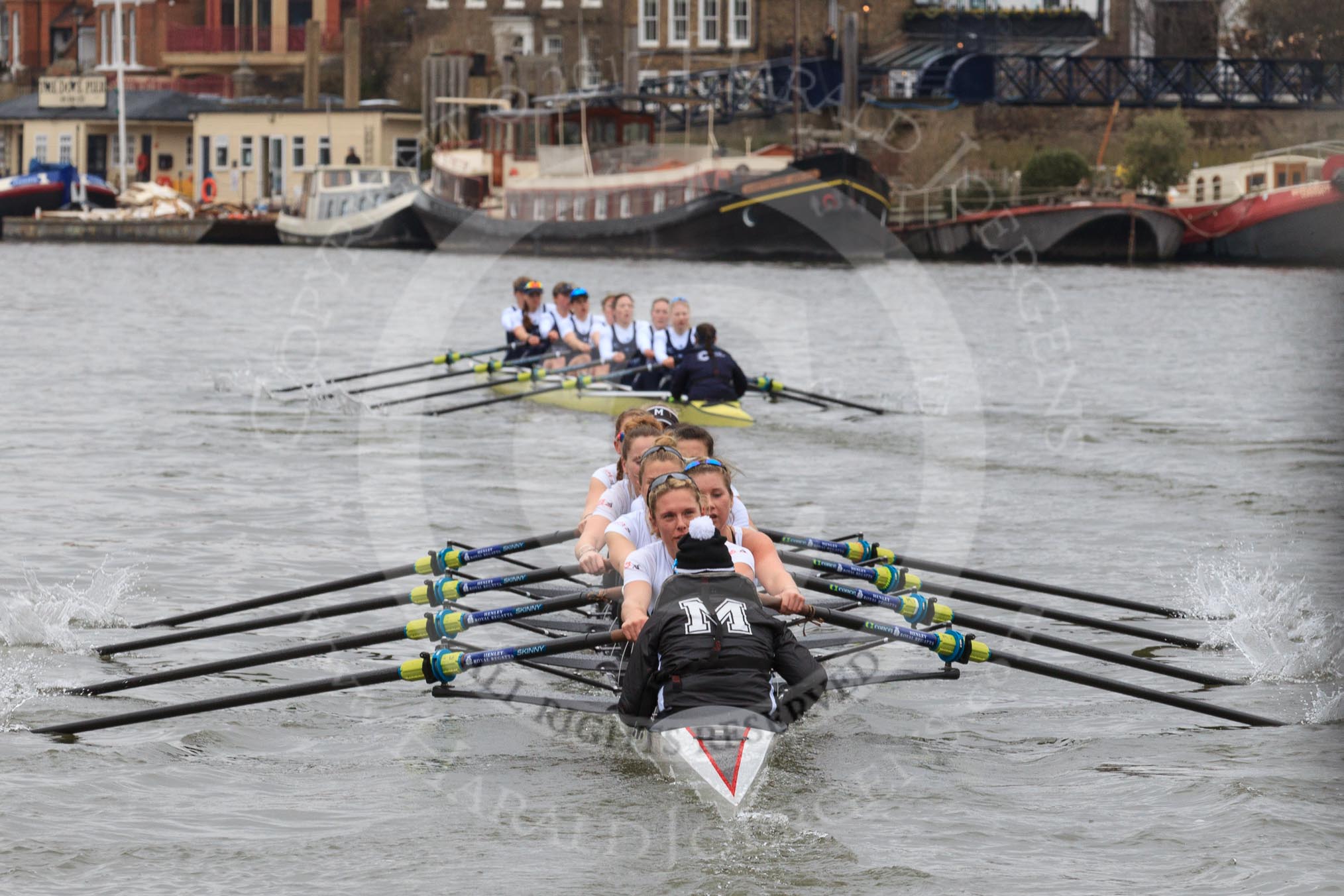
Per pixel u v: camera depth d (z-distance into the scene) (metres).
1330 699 39.47
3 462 74.50
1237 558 56.56
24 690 39.47
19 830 30.12
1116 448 85.25
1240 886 28.00
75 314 169.62
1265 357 136.38
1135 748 35.62
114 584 50.78
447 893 27.80
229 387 109.62
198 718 37.34
